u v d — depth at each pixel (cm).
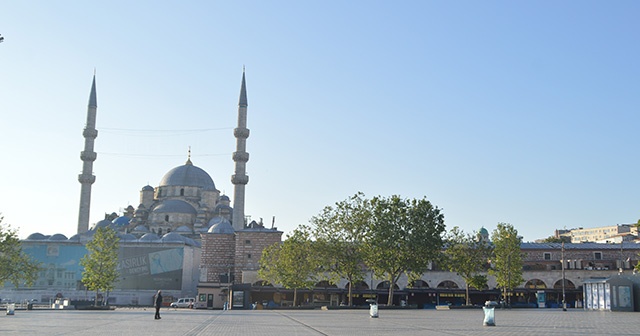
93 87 15075
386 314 5559
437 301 10575
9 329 3053
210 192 16112
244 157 14262
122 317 4775
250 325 3597
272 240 11356
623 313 5459
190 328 3269
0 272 8625
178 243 13150
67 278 12812
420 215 8219
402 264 8094
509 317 4653
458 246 9219
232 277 11644
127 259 12738
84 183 14438
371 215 8381
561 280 10469
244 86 14838
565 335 2627
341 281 10644
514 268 9388
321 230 8556
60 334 2717
